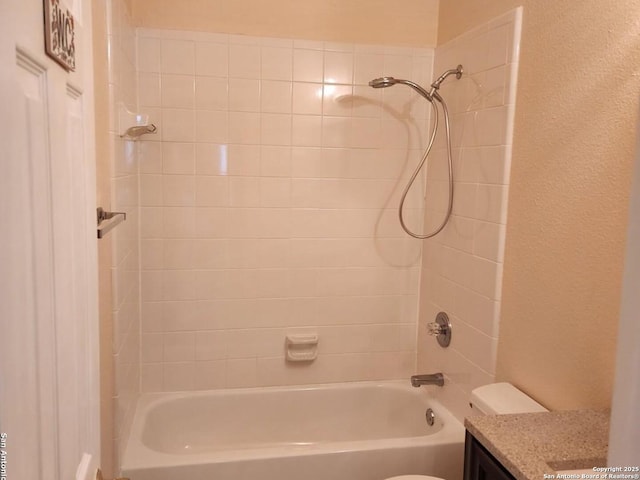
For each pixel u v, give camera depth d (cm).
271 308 244
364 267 250
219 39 223
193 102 224
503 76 177
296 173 237
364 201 246
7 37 47
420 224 253
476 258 196
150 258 229
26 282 54
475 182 198
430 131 244
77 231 77
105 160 156
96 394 89
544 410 151
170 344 237
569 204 145
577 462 110
